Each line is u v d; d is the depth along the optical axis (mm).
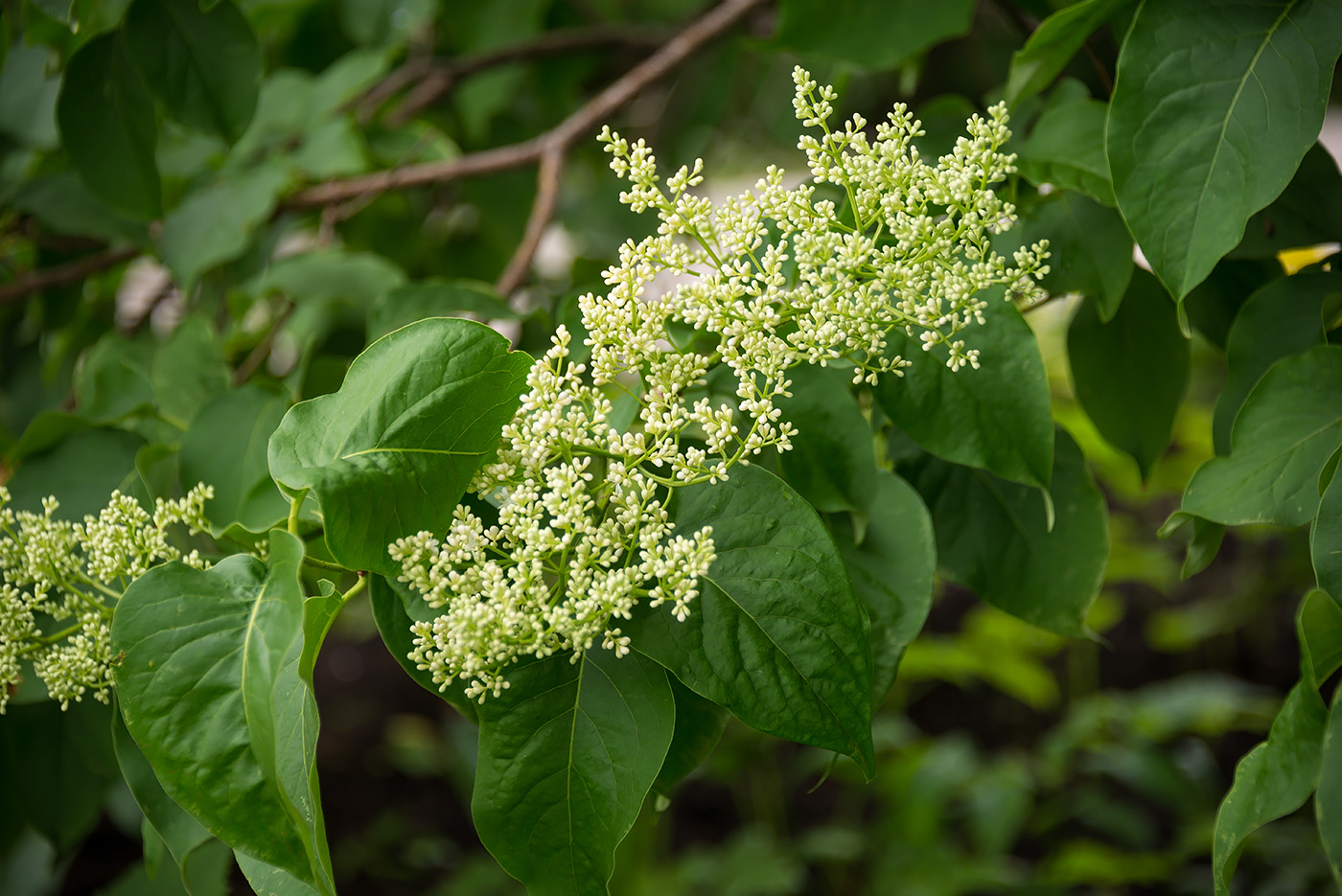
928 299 871
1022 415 905
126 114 1083
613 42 1863
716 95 2092
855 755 850
